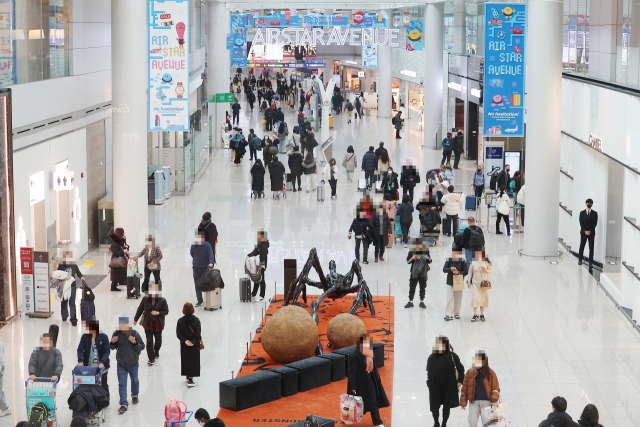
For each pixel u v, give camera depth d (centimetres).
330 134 4469
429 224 2336
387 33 4009
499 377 1399
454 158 3669
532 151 2212
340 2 4206
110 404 1289
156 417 1237
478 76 3522
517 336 1605
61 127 2033
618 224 2138
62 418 1240
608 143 1939
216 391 1330
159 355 1505
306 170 3133
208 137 3859
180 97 2238
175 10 2203
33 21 1902
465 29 3825
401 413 1250
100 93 2392
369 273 2050
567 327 1661
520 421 1226
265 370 1310
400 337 1584
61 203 2052
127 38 2175
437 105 4175
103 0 2423
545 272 2086
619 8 1956
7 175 1662
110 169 2536
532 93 2203
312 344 1398
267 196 3039
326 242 2342
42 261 1695
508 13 2392
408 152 4056
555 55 2181
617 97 1862
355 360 1188
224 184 3294
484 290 1678
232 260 2144
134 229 2241
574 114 2283
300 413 1227
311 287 1922
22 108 1780
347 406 1184
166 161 3028
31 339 1577
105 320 1686
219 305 1762
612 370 1433
